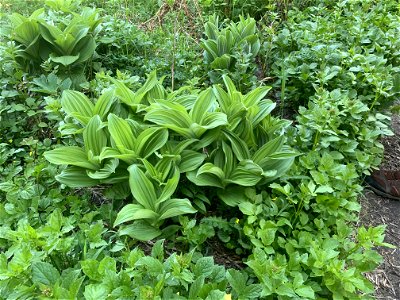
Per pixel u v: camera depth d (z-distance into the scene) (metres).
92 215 2.35
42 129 3.23
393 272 2.57
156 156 2.43
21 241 1.94
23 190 2.46
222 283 1.88
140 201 2.17
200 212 2.47
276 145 2.48
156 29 4.40
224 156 2.46
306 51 3.52
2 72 3.42
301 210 2.31
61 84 3.19
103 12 4.84
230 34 3.81
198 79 3.43
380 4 4.39
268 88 2.63
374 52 3.79
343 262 1.92
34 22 3.39
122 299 1.65
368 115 3.14
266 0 4.91
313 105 2.93
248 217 2.17
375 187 3.19
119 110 2.70
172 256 1.81
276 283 1.81
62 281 1.71
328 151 2.74
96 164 2.37
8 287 1.79
